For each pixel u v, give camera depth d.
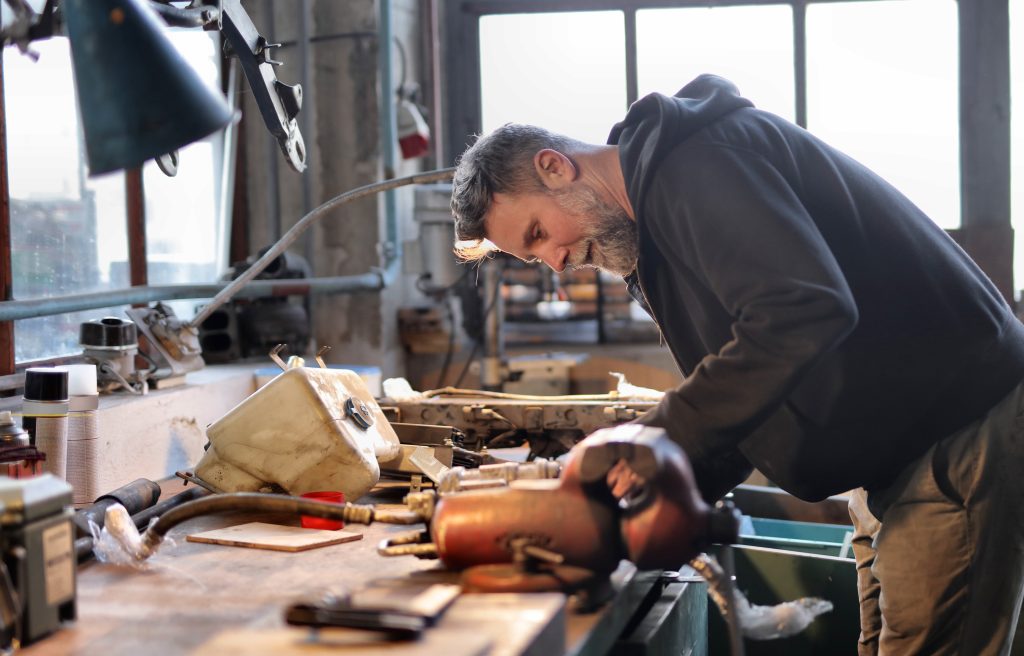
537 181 1.74
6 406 2.22
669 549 1.29
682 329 1.79
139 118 1.30
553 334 4.44
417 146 4.05
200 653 1.04
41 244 2.77
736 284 1.47
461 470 1.55
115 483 2.25
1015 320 1.85
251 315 3.49
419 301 4.38
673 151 1.59
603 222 1.77
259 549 1.65
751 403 1.44
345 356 4.03
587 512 1.32
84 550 1.56
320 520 1.77
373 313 4.01
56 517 1.24
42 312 2.30
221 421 1.92
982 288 1.78
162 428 2.46
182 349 2.66
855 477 1.81
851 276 1.70
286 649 1.04
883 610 1.83
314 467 1.88
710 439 1.47
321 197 3.97
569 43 4.43
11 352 2.50
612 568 1.34
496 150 1.75
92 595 1.39
